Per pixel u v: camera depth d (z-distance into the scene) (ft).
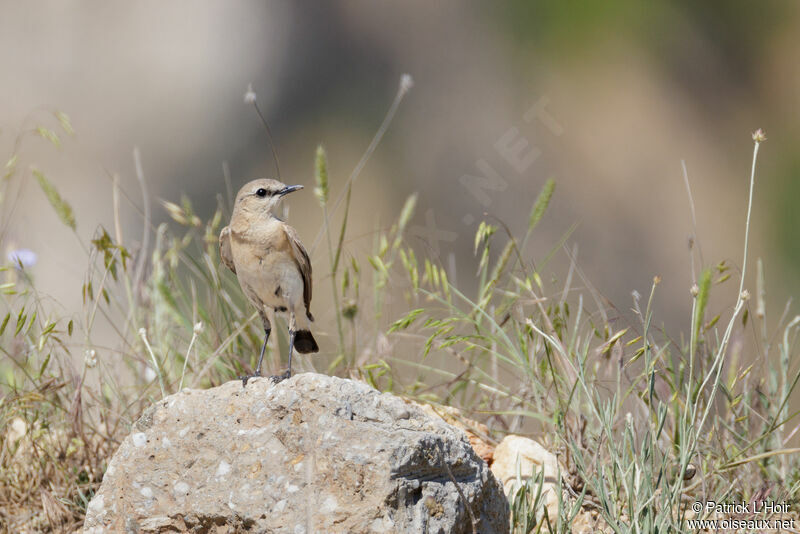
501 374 40.55
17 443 33.24
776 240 103.81
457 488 24.40
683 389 33.30
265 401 26.37
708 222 103.86
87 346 35.06
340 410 25.39
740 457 32.14
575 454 28.81
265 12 112.37
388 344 38.47
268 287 33.94
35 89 103.50
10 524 31.53
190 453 26.37
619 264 97.71
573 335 34.78
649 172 106.52
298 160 106.73
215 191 104.06
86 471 33.65
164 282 39.81
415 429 25.34
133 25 109.60
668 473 30.09
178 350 39.91
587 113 107.65
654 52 112.37
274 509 24.57
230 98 108.78
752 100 112.88
